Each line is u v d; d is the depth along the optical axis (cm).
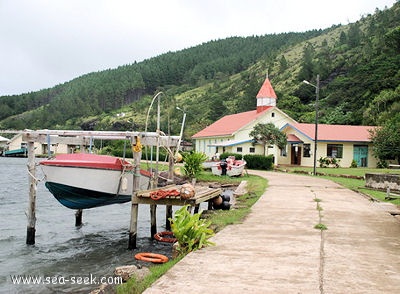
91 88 17450
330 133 4578
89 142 1499
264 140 4522
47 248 1262
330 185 2370
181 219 846
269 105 5428
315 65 11500
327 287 579
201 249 804
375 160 4500
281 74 13388
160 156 4425
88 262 1107
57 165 1359
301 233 966
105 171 1408
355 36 12750
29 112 17588
